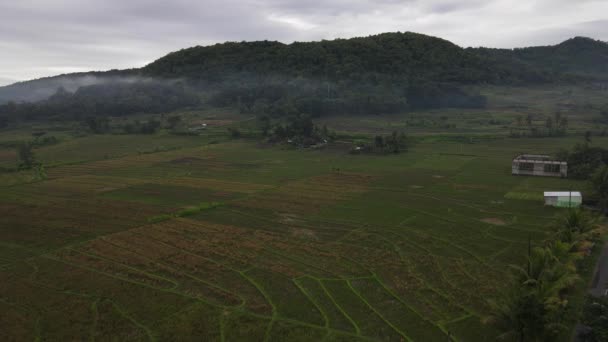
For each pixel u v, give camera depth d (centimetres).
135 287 4988
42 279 5203
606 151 11131
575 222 5638
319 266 5553
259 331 4119
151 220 7350
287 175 11338
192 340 3994
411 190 9550
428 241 6381
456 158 13650
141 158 14050
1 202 8631
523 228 6894
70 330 4162
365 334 4075
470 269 5400
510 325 3609
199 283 5088
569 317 4184
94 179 10869
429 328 4159
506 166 12206
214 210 8062
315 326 4200
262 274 5325
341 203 8531
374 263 5625
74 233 6781
